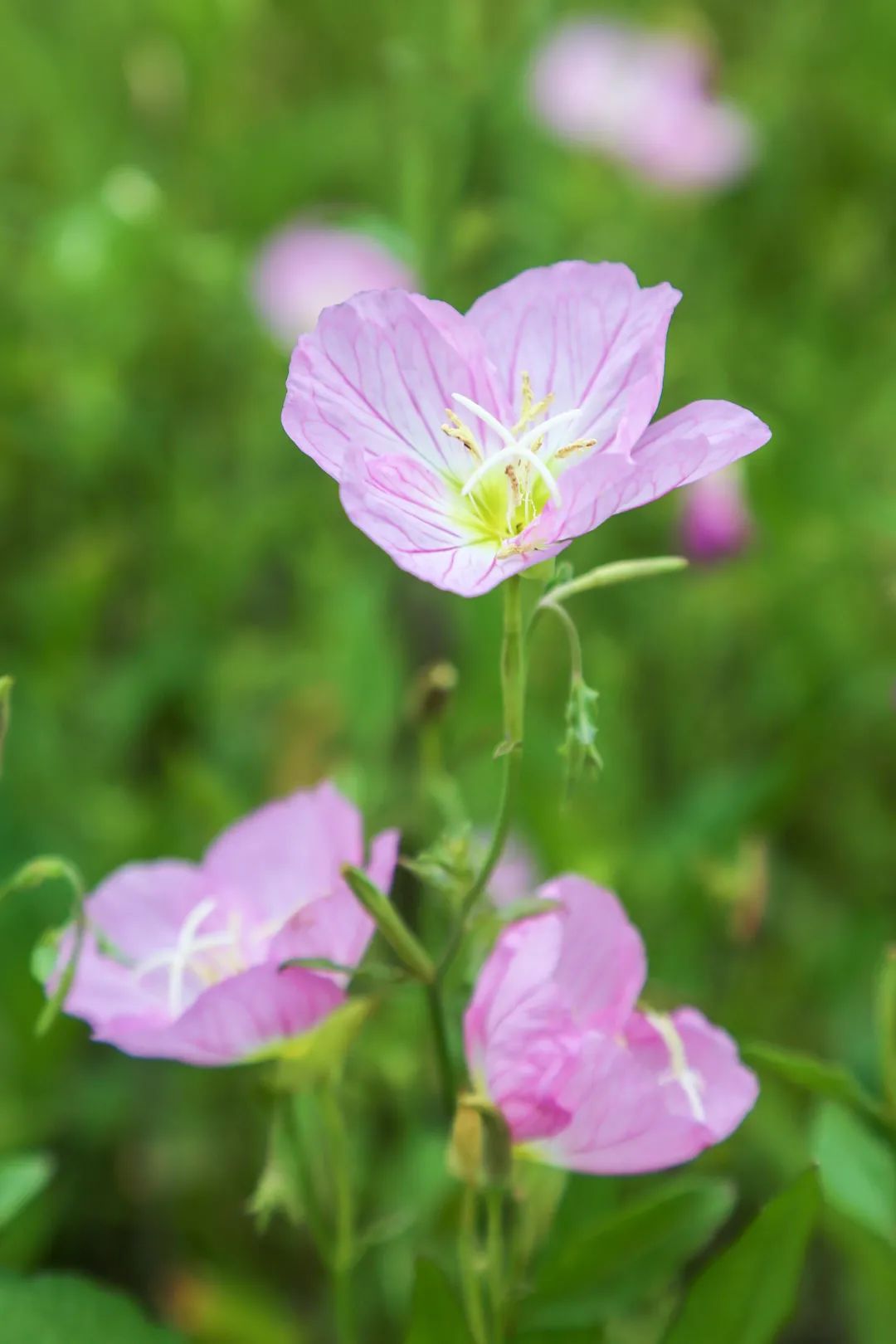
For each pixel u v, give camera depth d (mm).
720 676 660
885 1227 423
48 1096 535
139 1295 531
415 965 399
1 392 706
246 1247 534
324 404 402
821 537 651
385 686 559
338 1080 415
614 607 668
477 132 641
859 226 855
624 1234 411
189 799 532
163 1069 542
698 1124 390
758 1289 407
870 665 639
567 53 804
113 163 830
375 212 808
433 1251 474
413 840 504
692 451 385
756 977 552
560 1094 390
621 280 409
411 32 777
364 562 648
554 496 395
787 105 893
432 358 406
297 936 404
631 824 588
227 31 829
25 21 887
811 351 779
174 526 685
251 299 715
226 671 627
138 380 747
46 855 565
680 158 805
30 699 609
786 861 611
